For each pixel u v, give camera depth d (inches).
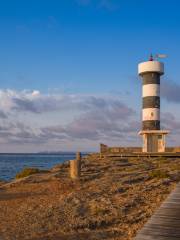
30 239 523.5
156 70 2015.3
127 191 843.4
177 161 1588.3
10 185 1079.0
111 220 607.5
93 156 1984.5
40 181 1118.4
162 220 483.2
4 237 535.5
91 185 957.2
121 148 2134.6
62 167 1598.2
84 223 588.7
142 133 2022.6
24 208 720.3
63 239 519.8
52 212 665.6
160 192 804.0
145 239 416.5
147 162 1603.1
